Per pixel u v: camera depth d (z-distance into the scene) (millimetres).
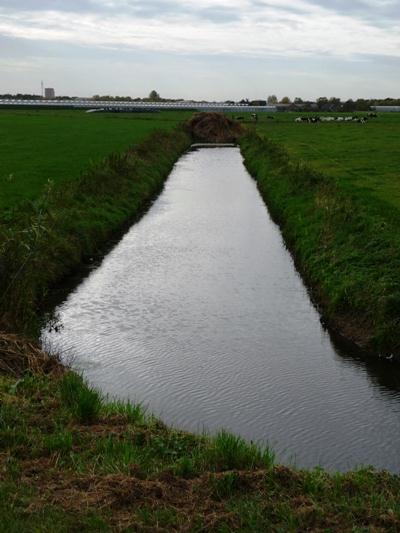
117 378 12727
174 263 21688
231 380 12758
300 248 21969
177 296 18156
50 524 6367
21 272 14078
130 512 6762
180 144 65938
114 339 14883
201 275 20281
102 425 9109
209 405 11656
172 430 9258
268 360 13859
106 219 25766
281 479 7535
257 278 20000
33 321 14062
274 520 6734
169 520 6625
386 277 15781
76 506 6727
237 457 8000
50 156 45312
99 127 82562
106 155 45875
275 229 27219
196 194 36938
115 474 7387
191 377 12867
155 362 13602
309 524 6664
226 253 23078
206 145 76375
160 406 11539
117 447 8219
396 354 13836
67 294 18250
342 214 22422
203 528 6527
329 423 11086
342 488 7562
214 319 16359
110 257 22391
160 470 7641
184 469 7695
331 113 171750
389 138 69562
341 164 43188
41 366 11086
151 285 19188
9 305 13172
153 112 148125
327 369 13469
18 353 11258
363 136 73062
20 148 51781
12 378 10336
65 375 10617
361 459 9891
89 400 9312
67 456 7949
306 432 10742
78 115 124125
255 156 52344
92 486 7172
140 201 32219
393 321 14172
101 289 18750
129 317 16406
